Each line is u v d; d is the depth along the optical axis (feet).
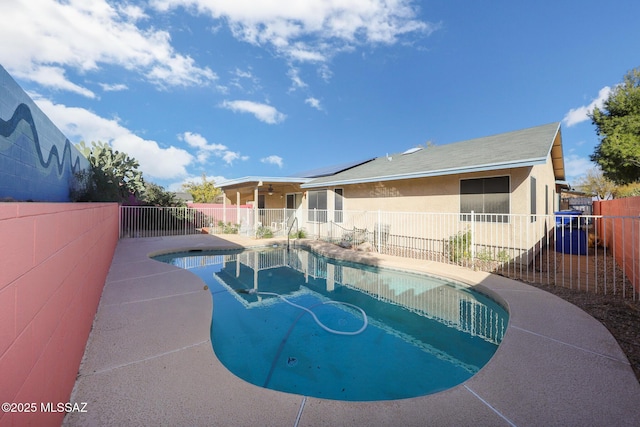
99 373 8.48
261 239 42.01
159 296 15.76
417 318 16.49
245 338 13.91
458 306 18.49
